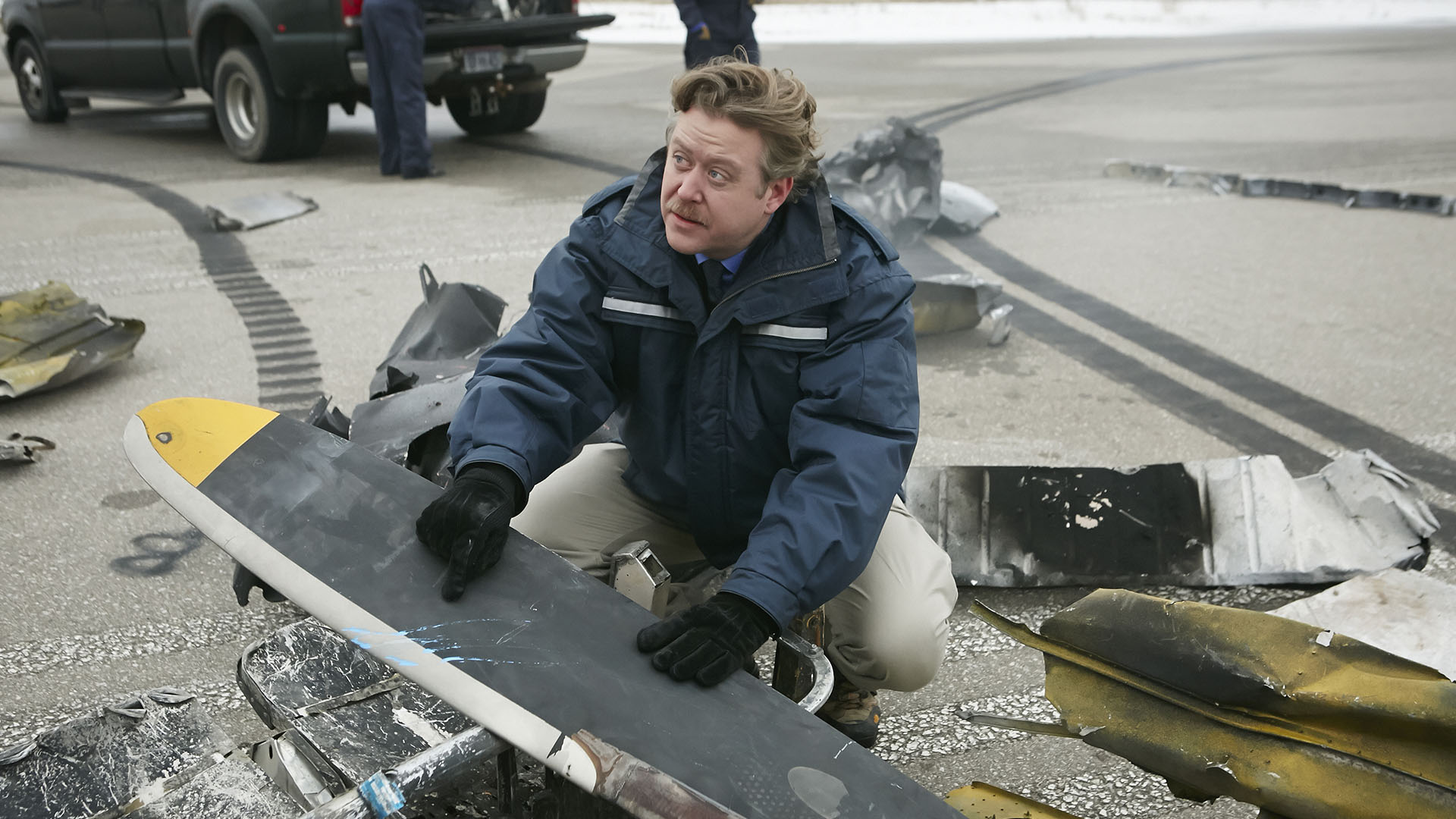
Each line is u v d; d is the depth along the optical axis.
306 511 1.72
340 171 7.72
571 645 1.54
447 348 3.25
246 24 7.65
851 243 1.74
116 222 6.10
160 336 4.34
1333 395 3.96
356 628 1.52
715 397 1.79
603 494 2.07
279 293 4.90
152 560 2.77
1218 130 9.66
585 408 1.81
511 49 8.12
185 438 1.86
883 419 1.69
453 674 1.46
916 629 1.85
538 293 1.81
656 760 1.40
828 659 1.85
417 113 7.33
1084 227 6.33
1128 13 24.50
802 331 1.73
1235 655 1.53
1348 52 16.33
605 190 1.84
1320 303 5.01
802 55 16.09
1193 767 1.52
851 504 1.63
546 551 1.71
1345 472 2.76
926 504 2.73
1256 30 21.09
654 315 1.78
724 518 1.90
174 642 2.45
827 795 1.40
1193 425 3.69
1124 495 2.72
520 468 1.67
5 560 2.73
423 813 1.65
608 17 8.49
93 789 1.57
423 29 7.26
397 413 2.65
